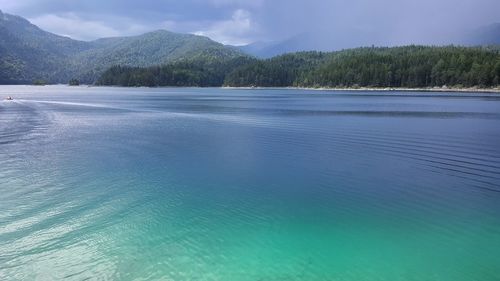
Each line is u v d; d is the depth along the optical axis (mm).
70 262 15594
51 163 31250
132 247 16938
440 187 26188
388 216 20938
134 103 105250
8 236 17719
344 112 77062
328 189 25641
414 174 29406
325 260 16141
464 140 43312
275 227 19375
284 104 102562
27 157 33250
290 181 27375
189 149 38156
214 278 14656
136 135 46219
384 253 16781
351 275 15039
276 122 60438
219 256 16297
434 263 16000
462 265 15852
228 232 18641
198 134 47750
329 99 127500
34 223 19188
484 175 29109
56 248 16703
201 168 30703
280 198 23703
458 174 29469
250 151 37625
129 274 14797
